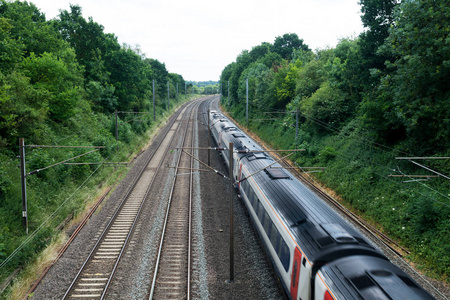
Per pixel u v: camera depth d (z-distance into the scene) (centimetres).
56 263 1228
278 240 1070
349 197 1833
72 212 1675
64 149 2148
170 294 1038
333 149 2347
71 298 1016
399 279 680
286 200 1155
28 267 1151
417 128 1556
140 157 3119
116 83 3912
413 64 1380
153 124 4816
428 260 1192
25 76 2131
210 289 1066
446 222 1234
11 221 1379
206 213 1739
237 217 1670
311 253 829
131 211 1778
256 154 1880
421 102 1471
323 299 722
